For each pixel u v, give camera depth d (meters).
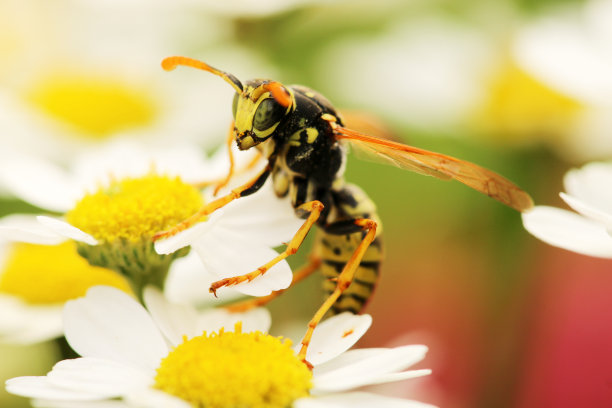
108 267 0.14
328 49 0.19
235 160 0.15
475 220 0.18
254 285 0.13
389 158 0.14
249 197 0.14
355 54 0.18
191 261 0.15
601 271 0.17
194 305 0.15
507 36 0.18
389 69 0.18
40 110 0.18
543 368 0.16
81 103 0.18
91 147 0.18
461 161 0.14
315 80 0.18
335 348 0.13
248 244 0.14
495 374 0.17
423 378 0.17
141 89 0.19
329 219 0.14
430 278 0.18
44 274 0.16
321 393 0.13
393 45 0.18
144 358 0.13
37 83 0.19
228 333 0.13
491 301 0.17
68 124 0.18
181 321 0.13
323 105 0.14
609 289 0.17
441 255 0.18
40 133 0.18
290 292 0.17
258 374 0.13
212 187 0.14
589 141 0.17
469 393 0.17
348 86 0.18
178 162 0.15
